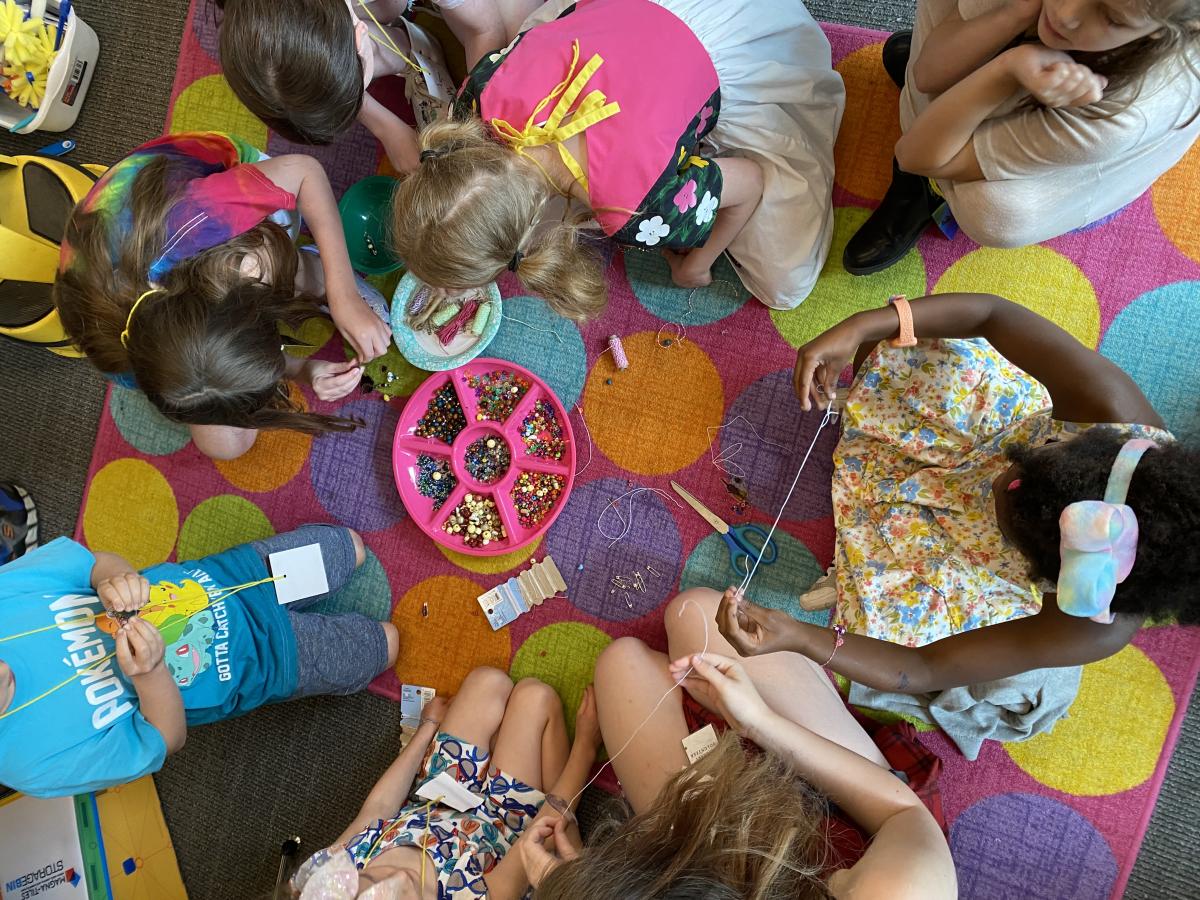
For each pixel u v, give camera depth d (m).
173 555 1.78
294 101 1.15
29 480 1.83
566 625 1.65
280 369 1.25
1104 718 1.51
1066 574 0.95
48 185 1.58
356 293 1.50
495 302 1.60
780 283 1.54
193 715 1.45
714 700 1.27
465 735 1.53
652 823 0.96
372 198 1.70
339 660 1.56
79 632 1.31
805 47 1.46
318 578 1.60
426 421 1.67
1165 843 1.48
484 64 1.29
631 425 1.66
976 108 1.13
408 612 1.71
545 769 1.55
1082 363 1.12
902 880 0.95
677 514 1.64
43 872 1.61
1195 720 1.48
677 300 1.66
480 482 1.63
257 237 1.30
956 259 1.59
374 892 1.22
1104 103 1.06
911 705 1.54
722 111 1.41
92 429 1.82
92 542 1.81
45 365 1.83
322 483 1.74
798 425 1.61
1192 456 0.94
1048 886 1.50
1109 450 0.98
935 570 1.32
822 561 1.59
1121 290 1.54
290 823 1.70
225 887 1.70
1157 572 0.95
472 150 1.16
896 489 1.36
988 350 1.32
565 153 1.22
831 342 1.20
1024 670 1.19
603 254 1.69
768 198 1.48
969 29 1.13
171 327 1.14
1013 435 1.24
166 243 1.22
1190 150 1.51
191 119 1.79
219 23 1.36
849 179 1.62
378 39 1.45
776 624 1.19
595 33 1.23
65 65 1.71
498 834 1.42
